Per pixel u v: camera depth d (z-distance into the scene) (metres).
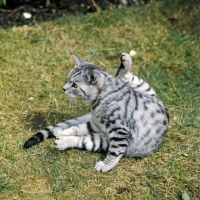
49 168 5.72
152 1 9.90
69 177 5.62
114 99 5.67
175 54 8.32
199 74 7.78
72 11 9.55
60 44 8.44
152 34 8.82
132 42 8.64
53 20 9.15
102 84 5.66
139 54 8.29
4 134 6.26
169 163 5.92
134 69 7.91
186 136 6.40
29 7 9.48
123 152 5.70
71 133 6.10
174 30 9.05
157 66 7.96
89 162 5.86
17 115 6.67
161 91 7.32
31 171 5.69
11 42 8.30
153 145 5.93
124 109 5.68
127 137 5.63
